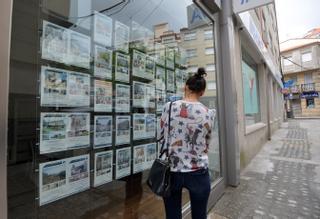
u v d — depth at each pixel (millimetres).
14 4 1296
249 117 6918
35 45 1417
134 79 2332
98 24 1922
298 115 32250
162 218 2633
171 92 2949
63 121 1603
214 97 3908
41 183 1449
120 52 2160
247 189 3885
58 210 1569
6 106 1061
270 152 7242
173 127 1836
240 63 5367
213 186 3344
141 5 2447
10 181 1244
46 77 1486
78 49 1731
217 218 2854
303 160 5996
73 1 1705
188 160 1788
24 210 1334
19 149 1298
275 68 14727
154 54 2664
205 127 1841
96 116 1883
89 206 1818
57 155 1560
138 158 2363
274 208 3131
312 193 3668
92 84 1850
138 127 2373
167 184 1740
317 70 29734
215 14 4031
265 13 10359
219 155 3893
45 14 1497
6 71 1057
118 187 2119
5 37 1053
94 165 1870
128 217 2215
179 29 3170
